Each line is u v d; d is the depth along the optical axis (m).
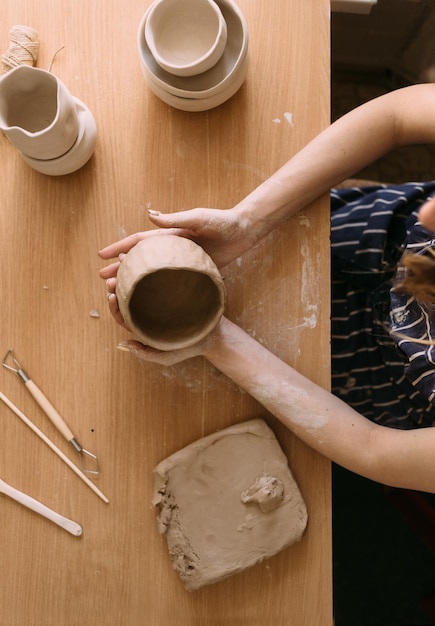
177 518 1.01
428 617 1.66
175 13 0.96
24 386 1.03
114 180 1.03
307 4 1.03
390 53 1.53
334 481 1.69
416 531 1.46
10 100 0.94
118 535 1.02
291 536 1.01
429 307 1.02
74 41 1.03
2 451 1.03
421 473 0.95
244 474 1.02
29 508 1.02
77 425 1.03
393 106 0.99
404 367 1.18
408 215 1.22
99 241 1.03
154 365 1.03
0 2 1.02
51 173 1.00
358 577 1.68
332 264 1.23
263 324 1.03
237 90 1.02
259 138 1.03
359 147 1.00
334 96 1.63
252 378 0.98
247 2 1.03
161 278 0.92
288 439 1.04
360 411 1.26
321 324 1.03
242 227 0.99
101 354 1.03
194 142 1.03
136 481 1.03
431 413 1.18
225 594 1.03
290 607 1.03
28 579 1.02
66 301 1.02
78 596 1.02
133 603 1.03
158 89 0.98
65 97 0.90
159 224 0.93
